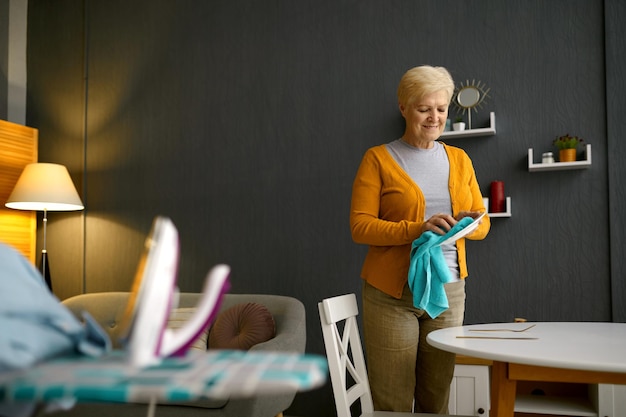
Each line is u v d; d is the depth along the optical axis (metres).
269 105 3.52
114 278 3.77
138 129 3.80
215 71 3.66
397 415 1.72
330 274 3.33
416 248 1.84
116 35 3.92
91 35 3.98
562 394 2.71
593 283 2.84
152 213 3.72
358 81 3.34
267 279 3.44
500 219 3.00
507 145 3.01
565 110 2.94
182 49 3.75
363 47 3.34
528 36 3.03
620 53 2.84
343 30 3.39
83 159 3.90
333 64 3.40
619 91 2.83
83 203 3.88
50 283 3.61
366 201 2.03
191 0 3.75
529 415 2.64
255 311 2.71
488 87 3.07
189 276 3.59
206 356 0.65
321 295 3.33
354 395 1.70
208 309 0.67
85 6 3.99
